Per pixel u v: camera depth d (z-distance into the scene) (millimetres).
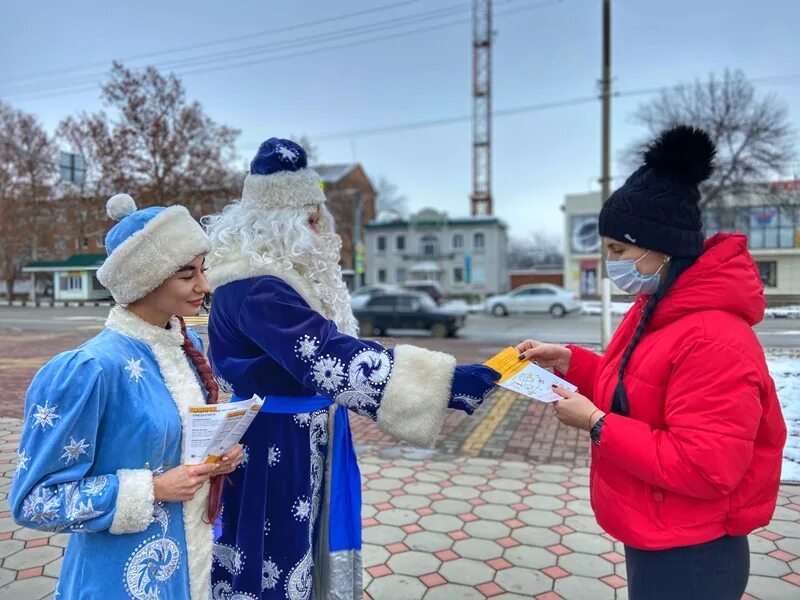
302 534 1782
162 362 1451
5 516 3336
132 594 1325
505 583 2707
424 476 4133
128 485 1280
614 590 2650
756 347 1347
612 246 1542
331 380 1609
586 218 31375
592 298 31219
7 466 4113
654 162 1479
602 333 6441
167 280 1426
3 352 8516
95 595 1301
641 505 1424
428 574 2789
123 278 1376
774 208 12586
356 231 31312
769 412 1363
